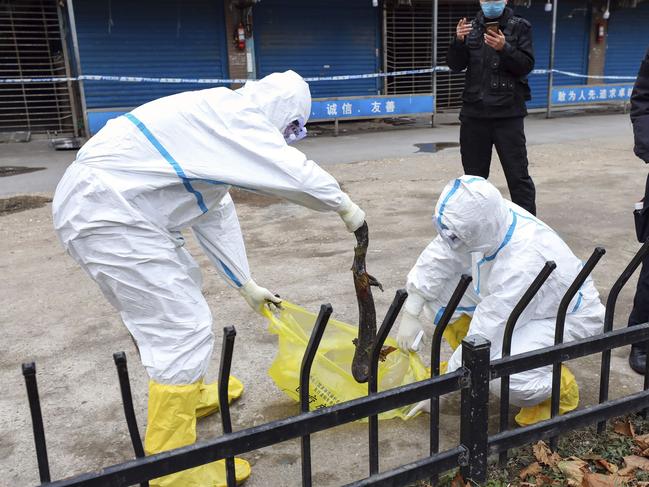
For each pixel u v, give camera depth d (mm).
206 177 2098
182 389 2217
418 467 2104
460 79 17688
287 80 2295
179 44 13531
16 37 12898
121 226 2074
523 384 2467
